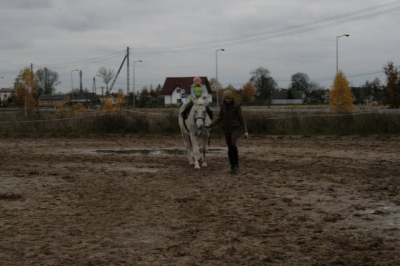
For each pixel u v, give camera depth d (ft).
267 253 20.59
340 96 124.16
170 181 38.42
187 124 44.16
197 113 41.86
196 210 28.60
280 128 83.20
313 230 23.99
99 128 90.68
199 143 47.09
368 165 45.24
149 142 72.43
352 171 41.83
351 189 34.06
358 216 26.73
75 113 102.12
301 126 82.79
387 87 137.90
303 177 39.19
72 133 89.86
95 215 27.78
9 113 112.57
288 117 84.17
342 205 29.40
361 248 21.06
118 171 43.96
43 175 42.29
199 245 21.90
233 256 20.30
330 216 26.71
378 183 36.11
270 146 63.57
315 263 19.30
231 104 41.45
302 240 22.34
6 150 63.36
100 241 22.79
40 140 78.64
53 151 61.87
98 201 31.48
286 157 52.13
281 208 28.73
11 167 47.34
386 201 30.32
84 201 31.55
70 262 19.93
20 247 21.99
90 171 44.29
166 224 25.62
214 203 30.40
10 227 25.38
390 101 136.98
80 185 37.24
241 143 68.18
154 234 23.82
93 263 19.75
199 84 45.09
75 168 46.24
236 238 22.79
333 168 43.62
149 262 19.77
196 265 19.31
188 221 26.16
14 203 31.24
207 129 45.11
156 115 91.35
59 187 36.55
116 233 24.08
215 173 42.04
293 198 31.42
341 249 21.02
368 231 23.79
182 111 45.50
